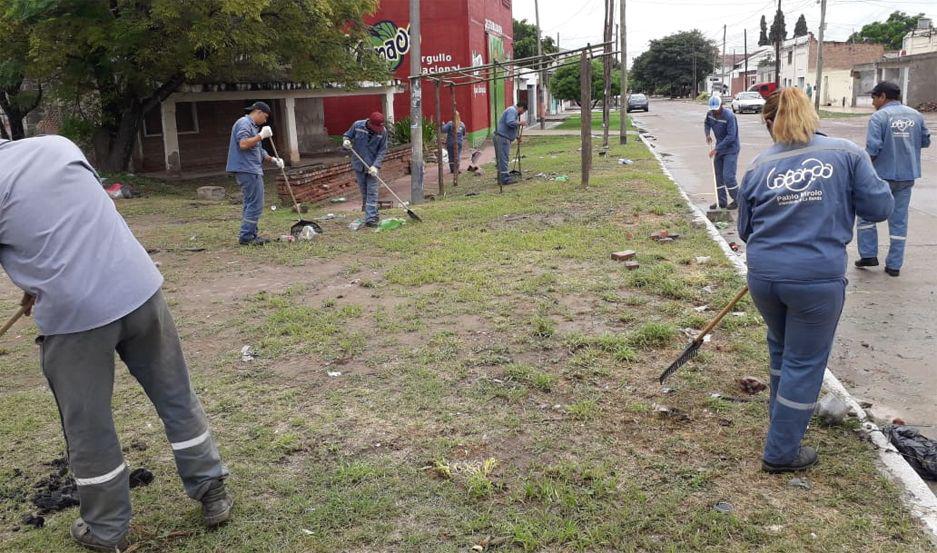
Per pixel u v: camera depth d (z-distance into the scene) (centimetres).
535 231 941
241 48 1702
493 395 451
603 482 347
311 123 2719
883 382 481
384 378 486
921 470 367
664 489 345
